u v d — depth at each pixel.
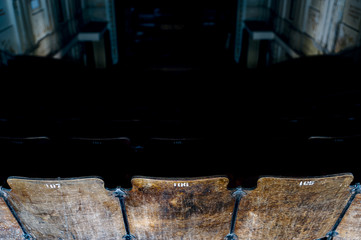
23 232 2.19
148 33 9.60
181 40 9.55
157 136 2.74
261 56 8.80
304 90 3.82
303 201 1.99
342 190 1.95
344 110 3.00
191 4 9.36
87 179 1.85
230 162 2.40
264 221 2.13
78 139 2.32
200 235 2.20
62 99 3.94
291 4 6.88
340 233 2.24
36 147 2.33
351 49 4.13
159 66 8.52
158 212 2.03
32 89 3.97
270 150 2.53
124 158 2.37
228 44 9.65
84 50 8.52
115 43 9.29
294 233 2.22
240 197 1.95
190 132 2.81
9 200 1.98
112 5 8.88
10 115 3.05
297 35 6.41
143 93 4.88
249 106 3.64
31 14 5.28
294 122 2.87
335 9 4.68
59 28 6.80
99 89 4.79
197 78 6.50
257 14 9.02
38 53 5.53
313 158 2.44
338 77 3.93
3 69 4.14
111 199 1.98
